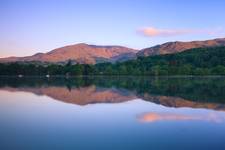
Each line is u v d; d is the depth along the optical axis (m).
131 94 66.19
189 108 43.41
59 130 28.69
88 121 33.28
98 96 62.16
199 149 22.02
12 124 31.81
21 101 53.81
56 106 46.69
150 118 34.81
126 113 39.00
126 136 26.03
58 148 22.64
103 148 22.55
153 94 65.94
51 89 82.69
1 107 45.78
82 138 25.47
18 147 22.88
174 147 22.64
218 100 53.47
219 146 22.72
